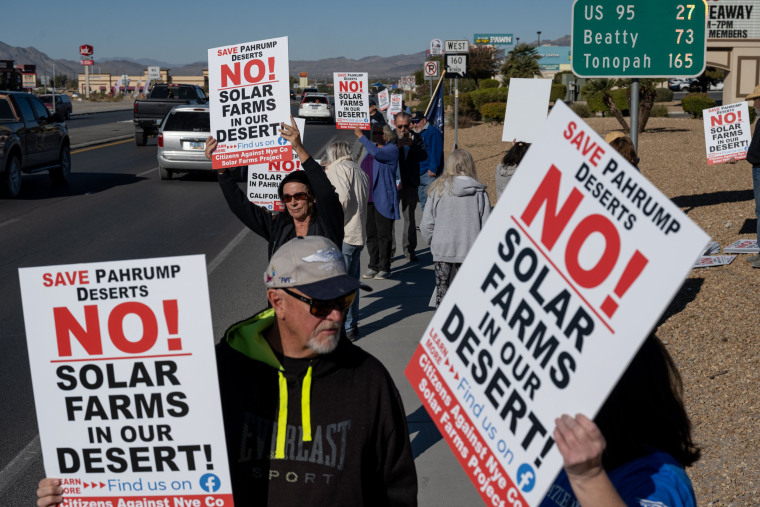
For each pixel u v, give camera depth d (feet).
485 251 6.13
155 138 110.01
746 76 57.88
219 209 50.19
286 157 17.33
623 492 5.58
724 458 14.65
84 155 85.76
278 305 7.58
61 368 7.38
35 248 38.11
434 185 22.40
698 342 20.38
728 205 36.52
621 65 20.92
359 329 24.67
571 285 5.44
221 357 7.87
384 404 7.66
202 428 7.22
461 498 14.11
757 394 16.84
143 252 37.17
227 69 17.67
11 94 55.06
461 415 6.28
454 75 56.34
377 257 31.73
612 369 5.13
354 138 108.37
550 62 327.47
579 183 5.42
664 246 4.87
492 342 6.03
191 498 7.33
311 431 7.47
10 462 16.49
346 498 7.38
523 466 5.69
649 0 20.56
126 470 7.40
